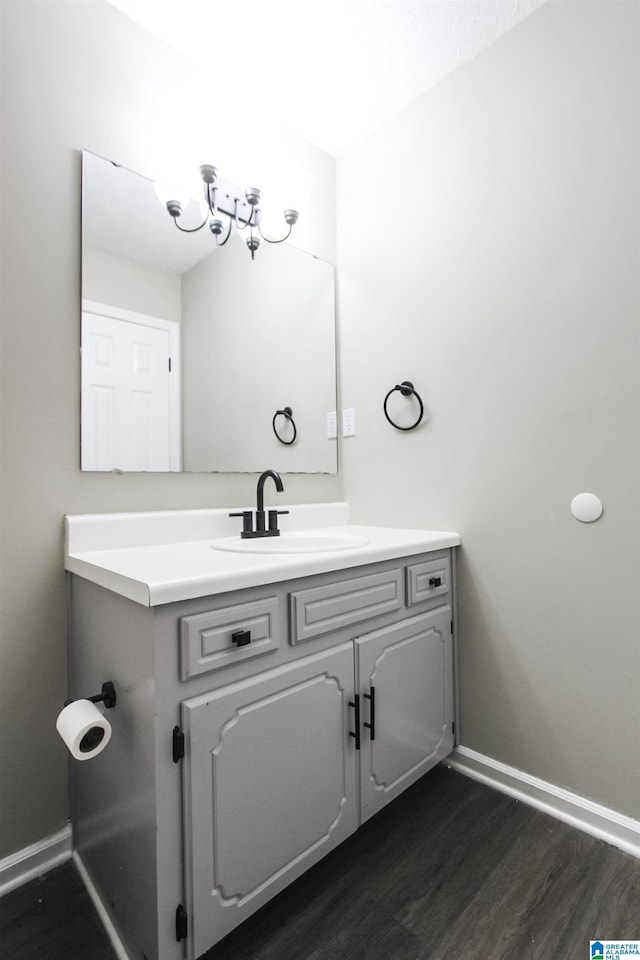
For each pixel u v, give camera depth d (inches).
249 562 42.1
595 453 51.8
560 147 54.1
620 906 42.7
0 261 45.8
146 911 34.8
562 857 48.4
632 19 49.0
